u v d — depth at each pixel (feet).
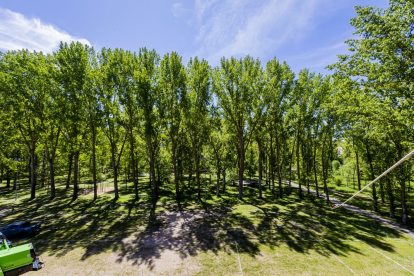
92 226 68.13
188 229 65.31
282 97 107.34
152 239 57.47
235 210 88.58
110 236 59.62
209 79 109.40
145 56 106.63
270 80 102.42
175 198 112.06
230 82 104.73
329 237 59.47
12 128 111.04
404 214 75.05
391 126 53.67
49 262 45.42
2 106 108.17
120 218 76.59
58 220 74.38
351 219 78.13
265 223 71.31
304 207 95.61
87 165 142.92
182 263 44.88
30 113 100.89
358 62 55.42
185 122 106.32
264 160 179.42
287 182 190.60
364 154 95.14
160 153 144.15
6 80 96.27
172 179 152.66
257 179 191.93
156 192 109.60
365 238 59.31
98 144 127.44
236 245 53.62
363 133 77.92
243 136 120.47
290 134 121.60
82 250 50.93
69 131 115.24
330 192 140.67
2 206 96.12
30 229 59.77
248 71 104.78
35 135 106.42
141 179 196.34
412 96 48.26
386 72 49.01
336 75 61.62
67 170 148.66
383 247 53.52
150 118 98.12
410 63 46.16
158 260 46.14
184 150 144.56
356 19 54.34
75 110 102.89
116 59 97.86
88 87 98.53
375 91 55.36
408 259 47.32
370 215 84.64
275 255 48.39
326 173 137.18
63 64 95.66
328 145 129.18
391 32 46.85
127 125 105.09
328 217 79.82
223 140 120.37
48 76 98.43
